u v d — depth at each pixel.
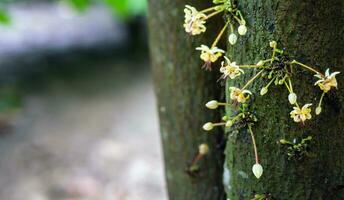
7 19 1.24
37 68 1.78
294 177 0.40
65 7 2.46
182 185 0.58
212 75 0.53
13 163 1.19
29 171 1.16
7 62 1.83
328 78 0.37
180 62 0.54
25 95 1.55
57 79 1.69
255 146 0.39
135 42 1.94
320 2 0.37
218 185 0.55
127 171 1.16
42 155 1.23
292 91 0.37
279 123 0.39
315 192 0.40
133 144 1.28
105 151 1.24
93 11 2.45
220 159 0.54
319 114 0.39
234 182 0.43
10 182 1.12
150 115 1.42
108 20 2.31
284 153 0.40
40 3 2.59
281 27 0.38
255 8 0.38
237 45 0.39
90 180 1.13
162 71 0.56
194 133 0.55
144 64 1.82
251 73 0.39
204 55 0.37
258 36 0.38
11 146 1.27
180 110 0.55
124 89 1.61
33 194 1.08
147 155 1.23
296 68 0.38
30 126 1.36
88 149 1.25
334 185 0.40
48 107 1.47
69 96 1.55
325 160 0.40
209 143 0.54
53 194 1.08
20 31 2.16
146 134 1.32
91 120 1.40
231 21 0.39
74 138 1.30
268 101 0.39
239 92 0.38
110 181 1.13
